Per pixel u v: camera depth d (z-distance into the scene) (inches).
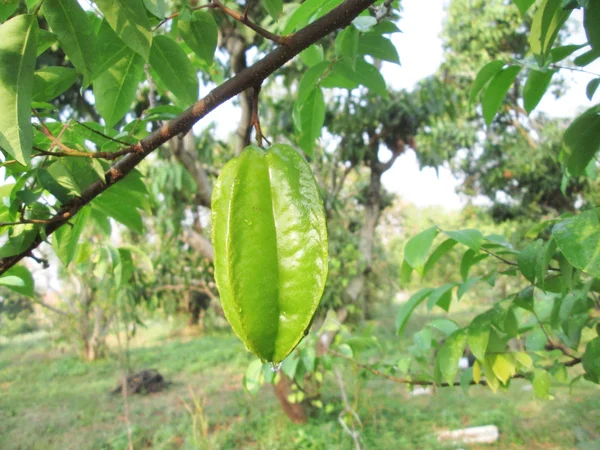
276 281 35.7
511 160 467.8
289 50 43.1
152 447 296.4
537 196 464.1
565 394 313.7
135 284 374.0
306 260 35.7
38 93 48.8
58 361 564.1
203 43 52.8
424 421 292.5
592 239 45.1
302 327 34.8
